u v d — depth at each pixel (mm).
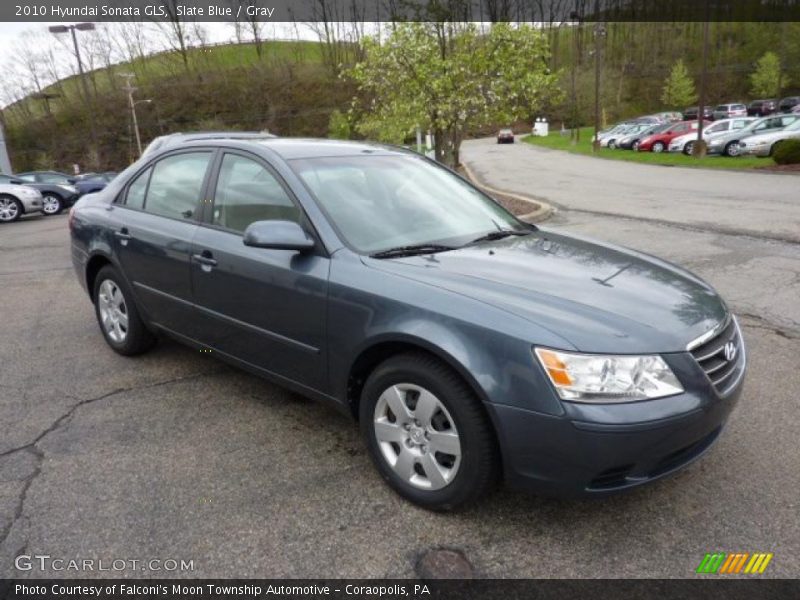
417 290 2662
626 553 2443
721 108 48562
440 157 12562
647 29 83812
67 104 70250
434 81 10820
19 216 16516
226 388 4051
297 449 3264
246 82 76375
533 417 2314
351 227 3129
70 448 3293
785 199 12461
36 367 4484
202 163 3850
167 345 4906
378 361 2902
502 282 2709
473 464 2484
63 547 2508
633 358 2314
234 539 2553
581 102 67188
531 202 12945
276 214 3289
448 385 2508
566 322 2402
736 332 2922
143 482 2963
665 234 9117
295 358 3168
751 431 3365
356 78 11977
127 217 4301
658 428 2281
